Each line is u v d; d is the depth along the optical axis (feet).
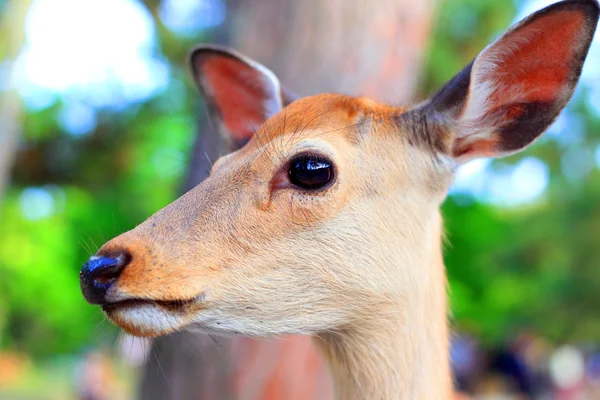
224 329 3.70
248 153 3.83
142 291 3.61
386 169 3.81
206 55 4.25
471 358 14.98
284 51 4.84
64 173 18.74
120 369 13.78
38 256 23.44
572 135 17.83
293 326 3.74
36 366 24.26
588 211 17.44
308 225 3.73
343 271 3.75
